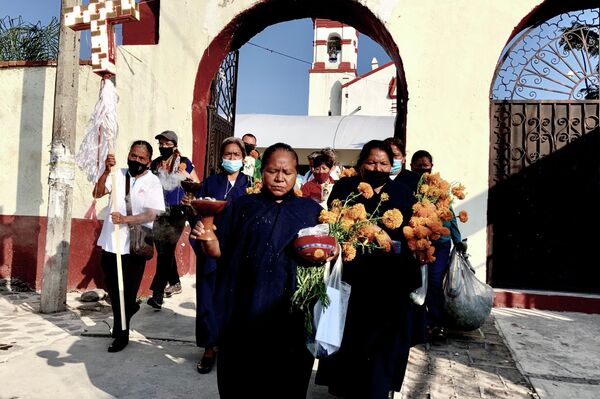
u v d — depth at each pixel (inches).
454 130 255.8
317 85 1010.1
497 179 260.8
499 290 249.8
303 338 100.3
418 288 128.3
